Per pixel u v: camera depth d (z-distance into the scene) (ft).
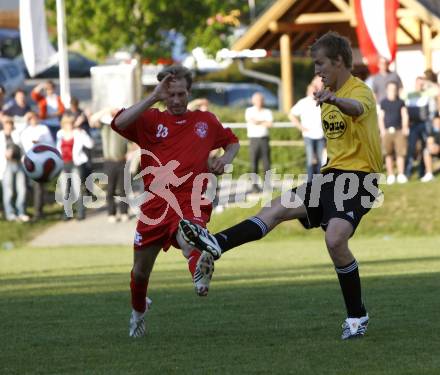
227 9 240.32
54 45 237.45
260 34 226.17
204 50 235.20
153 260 58.85
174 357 53.67
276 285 86.99
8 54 303.89
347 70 57.11
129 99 182.19
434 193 156.15
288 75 222.69
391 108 162.71
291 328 62.08
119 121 56.90
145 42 237.66
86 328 65.26
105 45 234.38
